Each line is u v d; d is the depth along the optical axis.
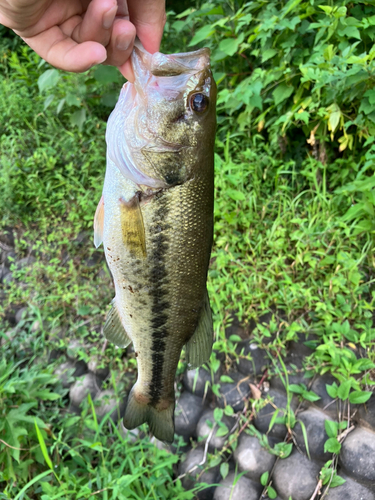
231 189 0.48
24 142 0.68
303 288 0.41
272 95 0.52
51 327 0.50
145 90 0.22
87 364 0.47
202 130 0.23
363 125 0.42
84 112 0.65
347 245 0.43
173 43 0.68
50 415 0.42
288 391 0.37
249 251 0.47
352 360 0.36
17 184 0.62
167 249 0.24
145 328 0.25
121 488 0.32
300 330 0.38
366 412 0.35
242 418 0.38
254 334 0.41
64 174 0.64
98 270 0.54
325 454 0.35
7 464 0.35
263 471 0.36
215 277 0.45
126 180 0.23
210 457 0.38
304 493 0.34
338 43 0.44
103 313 0.49
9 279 0.57
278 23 0.44
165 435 0.28
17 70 0.79
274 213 0.48
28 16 0.20
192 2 0.73
